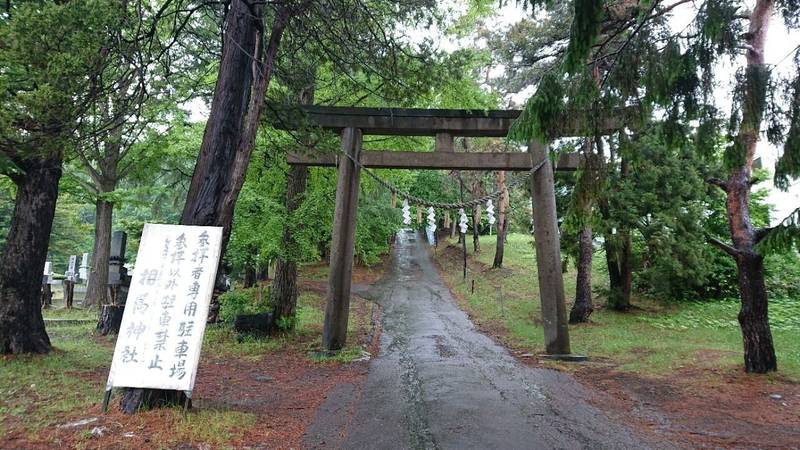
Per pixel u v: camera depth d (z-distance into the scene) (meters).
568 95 6.56
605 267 22.73
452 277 27.73
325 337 10.45
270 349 10.68
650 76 6.24
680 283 16.27
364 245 17.81
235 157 6.55
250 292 13.45
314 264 31.58
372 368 9.06
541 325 14.26
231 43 6.57
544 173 10.77
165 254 6.09
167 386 5.54
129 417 5.38
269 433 5.38
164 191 16.61
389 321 15.88
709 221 16.78
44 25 5.91
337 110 10.85
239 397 6.87
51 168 8.94
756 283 8.26
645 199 13.70
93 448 4.54
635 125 7.47
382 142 13.77
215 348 10.55
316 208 12.23
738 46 5.84
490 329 14.39
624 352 10.55
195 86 11.12
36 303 8.89
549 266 10.56
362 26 8.85
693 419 6.14
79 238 32.31
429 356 10.23
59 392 6.34
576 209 8.34
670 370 8.77
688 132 6.95
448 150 10.93
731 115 5.72
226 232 6.42
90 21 6.21
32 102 5.84
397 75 9.20
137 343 5.69
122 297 13.23
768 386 7.36
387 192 17.62
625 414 6.39
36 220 8.84
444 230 45.75
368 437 5.36
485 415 6.15
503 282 24.06
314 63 9.96
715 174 14.22
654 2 6.29
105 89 6.77
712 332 12.67
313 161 11.05
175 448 4.65
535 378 8.31
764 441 5.32
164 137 14.27
